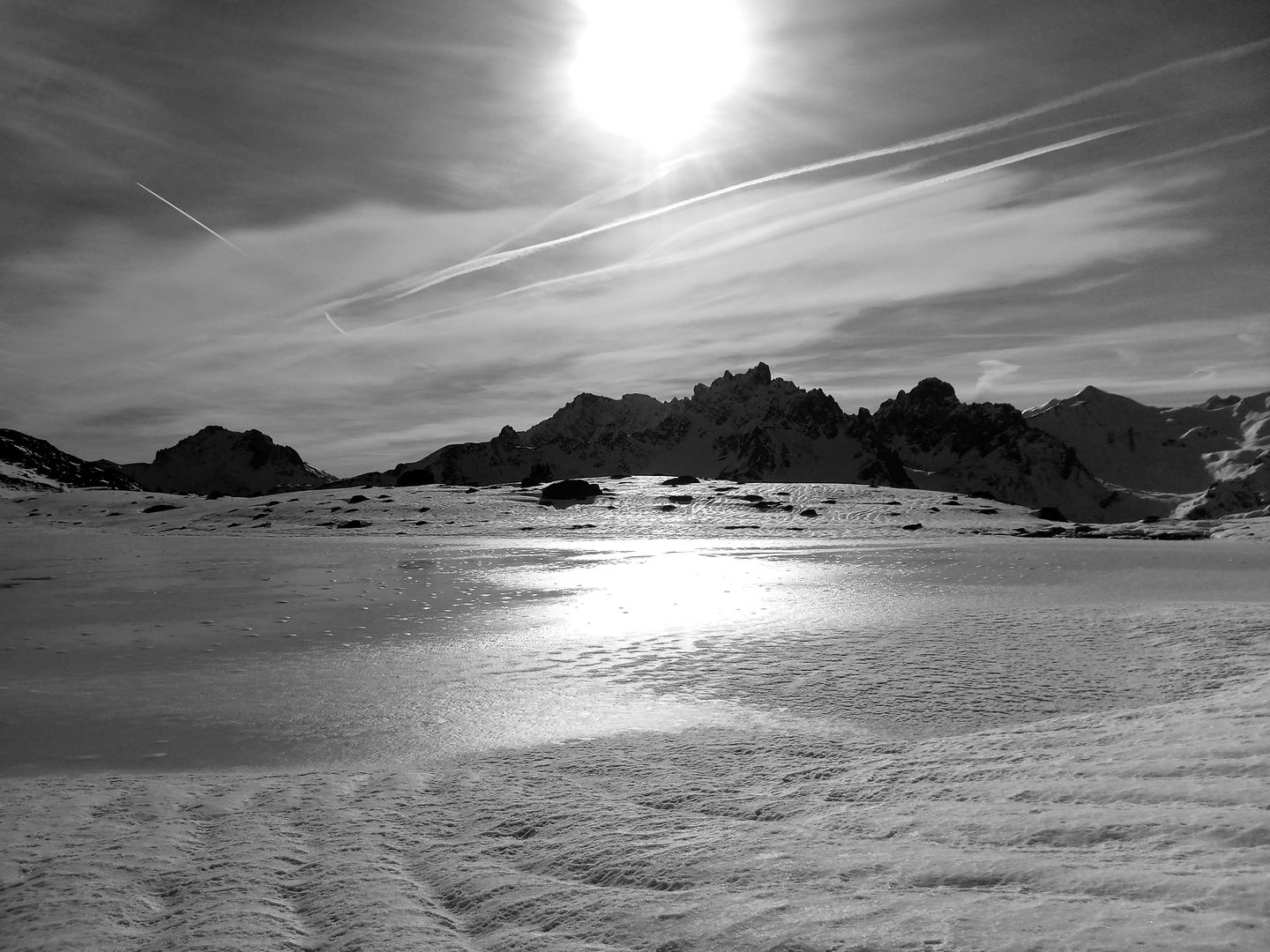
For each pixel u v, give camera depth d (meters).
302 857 6.05
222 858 6.05
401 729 10.83
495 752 9.28
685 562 36.41
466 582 29.27
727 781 7.51
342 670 14.66
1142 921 3.36
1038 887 4.03
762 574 30.81
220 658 15.88
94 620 20.97
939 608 20.00
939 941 3.47
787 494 79.88
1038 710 10.39
